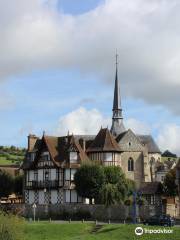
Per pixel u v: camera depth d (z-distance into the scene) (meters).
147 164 123.19
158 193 106.06
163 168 139.38
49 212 97.56
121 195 93.19
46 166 103.81
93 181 95.25
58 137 107.94
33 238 71.38
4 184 116.75
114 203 92.38
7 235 60.84
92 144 112.19
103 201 92.69
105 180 95.75
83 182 95.69
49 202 102.88
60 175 102.69
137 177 122.12
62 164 102.62
